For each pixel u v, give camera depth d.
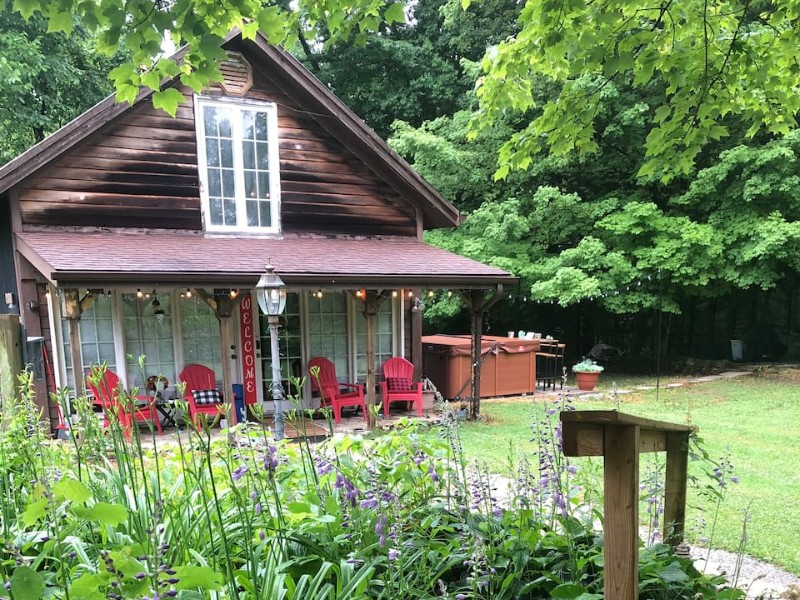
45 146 6.50
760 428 7.14
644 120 11.96
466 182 13.19
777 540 3.48
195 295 7.54
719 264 11.47
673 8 3.17
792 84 3.46
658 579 1.78
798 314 15.62
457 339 10.88
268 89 7.93
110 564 1.05
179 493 2.37
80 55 13.73
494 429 7.03
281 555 1.75
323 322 8.33
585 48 3.26
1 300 7.23
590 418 1.41
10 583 1.14
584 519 2.40
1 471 2.33
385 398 7.89
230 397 6.66
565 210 12.59
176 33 2.55
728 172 11.41
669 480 2.19
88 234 6.92
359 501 1.99
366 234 8.65
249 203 7.93
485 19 14.80
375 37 15.47
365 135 8.21
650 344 16.31
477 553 1.69
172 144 7.40
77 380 5.86
